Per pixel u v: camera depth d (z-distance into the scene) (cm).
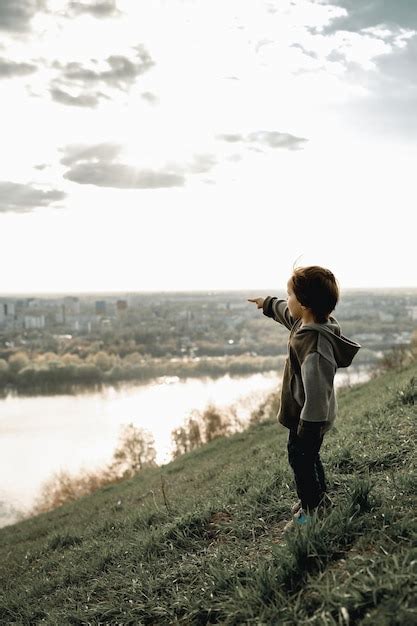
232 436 1645
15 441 9675
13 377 17812
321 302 332
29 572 621
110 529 656
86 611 390
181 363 18362
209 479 923
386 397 786
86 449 8744
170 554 432
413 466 441
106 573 460
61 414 12288
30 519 1622
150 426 9581
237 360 18562
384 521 334
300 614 277
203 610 331
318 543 328
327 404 319
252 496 491
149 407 12375
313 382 316
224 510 493
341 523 340
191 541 441
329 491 438
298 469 353
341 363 334
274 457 753
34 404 13762
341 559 318
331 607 271
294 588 307
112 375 17712
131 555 464
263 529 425
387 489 395
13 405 13688
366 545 322
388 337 15088
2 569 717
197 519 475
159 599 366
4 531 1509
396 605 248
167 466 1620
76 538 710
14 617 461
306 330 330
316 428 318
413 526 317
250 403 2878
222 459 1182
